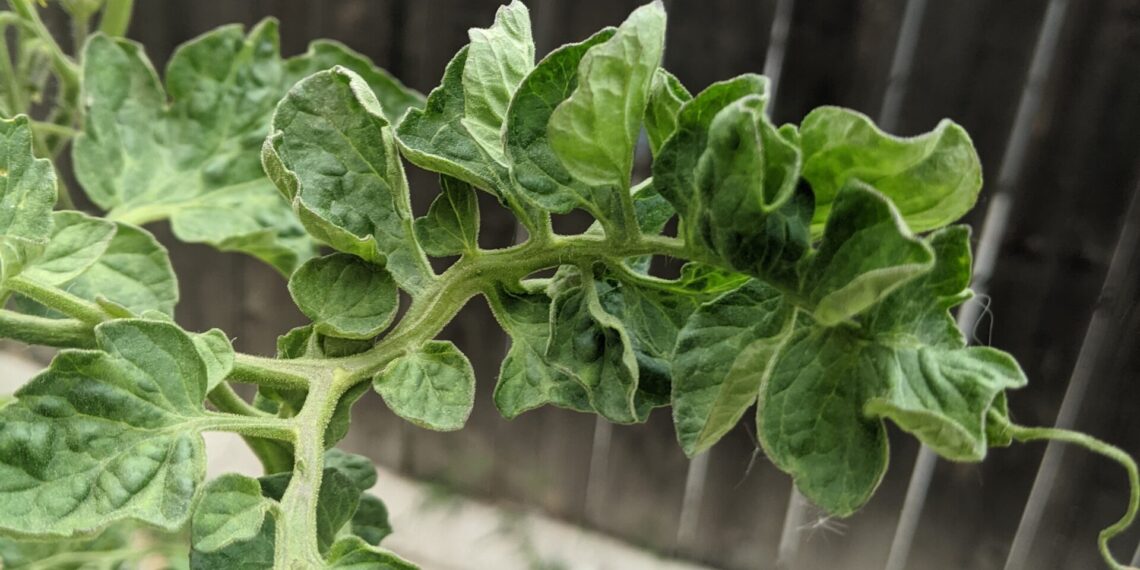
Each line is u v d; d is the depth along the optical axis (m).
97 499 0.35
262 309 1.17
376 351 0.39
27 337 0.39
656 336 0.40
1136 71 0.78
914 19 0.82
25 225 0.38
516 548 1.17
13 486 0.34
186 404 0.36
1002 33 0.81
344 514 0.40
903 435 1.01
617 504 1.19
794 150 0.34
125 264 0.47
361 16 0.97
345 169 0.39
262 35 0.55
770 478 1.11
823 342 0.35
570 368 0.38
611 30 0.37
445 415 0.38
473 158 0.40
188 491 0.35
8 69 0.52
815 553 1.13
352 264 0.40
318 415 0.38
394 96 0.57
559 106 0.35
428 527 1.20
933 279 0.35
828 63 0.86
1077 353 0.90
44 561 0.47
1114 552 0.98
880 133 0.34
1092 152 0.82
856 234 0.34
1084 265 0.87
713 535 1.17
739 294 0.37
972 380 0.34
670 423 1.11
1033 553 1.01
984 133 0.85
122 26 0.56
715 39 0.88
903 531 1.07
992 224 0.88
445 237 0.40
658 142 0.38
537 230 0.39
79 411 0.35
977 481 1.01
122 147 0.53
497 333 1.08
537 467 1.20
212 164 0.54
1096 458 0.95
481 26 0.93
